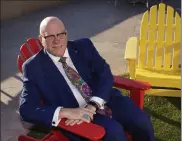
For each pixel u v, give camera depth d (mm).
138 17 7938
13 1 8359
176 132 4762
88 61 4043
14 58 6828
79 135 3551
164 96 5395
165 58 5328
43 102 3900
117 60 6398
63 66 3902
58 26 3754
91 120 3672
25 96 3754
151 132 3988
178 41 5266
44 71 3842
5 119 5211
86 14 8297
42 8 8750
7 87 5977
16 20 8352
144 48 5324
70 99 3914
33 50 4387
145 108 5219
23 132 4945
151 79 5078
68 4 8891
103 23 7812
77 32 7539
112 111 3994
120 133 3672
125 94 5453
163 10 5258
